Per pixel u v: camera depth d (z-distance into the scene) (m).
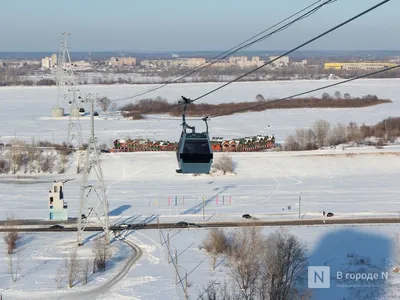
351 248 63.53
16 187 93.94
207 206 81.25
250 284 50.66
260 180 98.69
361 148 117.06
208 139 40.72
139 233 69.25
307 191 90.81
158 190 91.19
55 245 65.00
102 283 54.72
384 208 80.69
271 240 57.38
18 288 53.41
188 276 55.59
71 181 98.19
